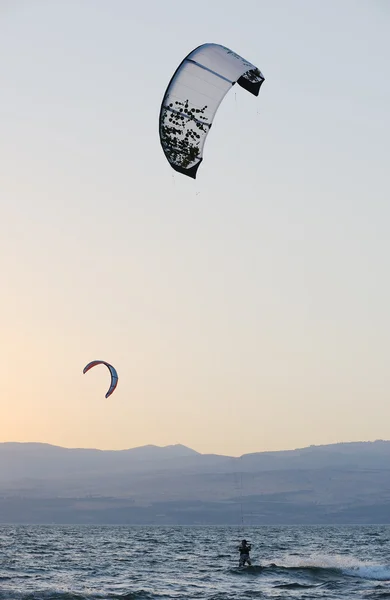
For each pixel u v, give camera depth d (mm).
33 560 100625
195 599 55812
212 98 34406
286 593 60156
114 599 55188
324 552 134375
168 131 33875
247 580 71250
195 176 34000
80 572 80000
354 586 65125
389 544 183125
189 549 149375
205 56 35250
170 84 34375
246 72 35156
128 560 104125
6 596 55531
